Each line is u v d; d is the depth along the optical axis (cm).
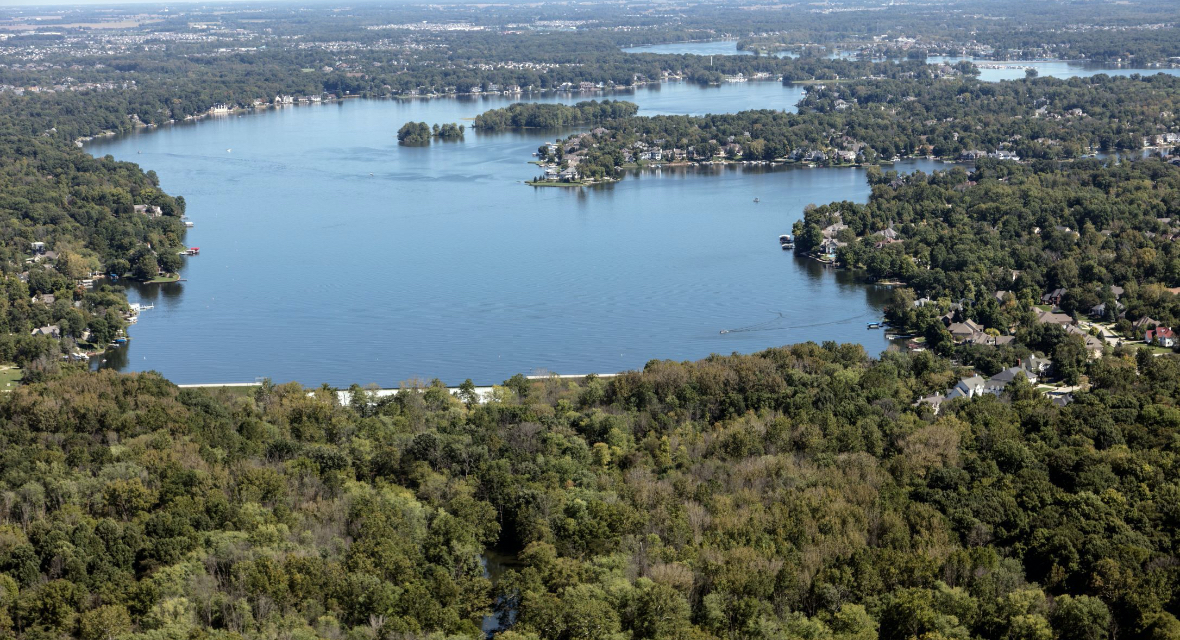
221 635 19612
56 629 19988
